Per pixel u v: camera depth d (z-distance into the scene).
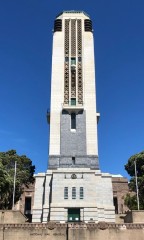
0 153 88.06
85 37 88.38
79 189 70.06
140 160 80.81
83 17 91.12
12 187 72.88
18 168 86.56
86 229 49.53
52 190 69.94
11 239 48.75
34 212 70.75
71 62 85.56
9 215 55.84
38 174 75.12
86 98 81.69
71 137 77.50
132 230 49.88
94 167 74.38
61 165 74.38
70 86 82.56
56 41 87.62
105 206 70.56
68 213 68.06
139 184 75.12
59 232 49.38
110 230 49.72
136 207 74.25
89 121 79.25
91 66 85.06
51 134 77.50
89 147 76.69
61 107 80.25
